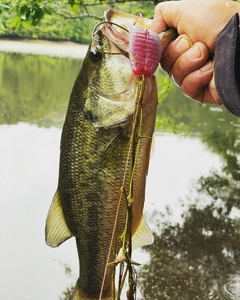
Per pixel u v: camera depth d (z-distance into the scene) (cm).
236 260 112
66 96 321
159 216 139
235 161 195
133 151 28
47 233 40
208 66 35
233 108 31
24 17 122
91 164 37
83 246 40
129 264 27
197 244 121
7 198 140
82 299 42
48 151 192
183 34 35
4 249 111
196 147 213
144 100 34
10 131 224
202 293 99
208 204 147
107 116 36
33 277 101
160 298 97
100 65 36
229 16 34
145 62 30
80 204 39
